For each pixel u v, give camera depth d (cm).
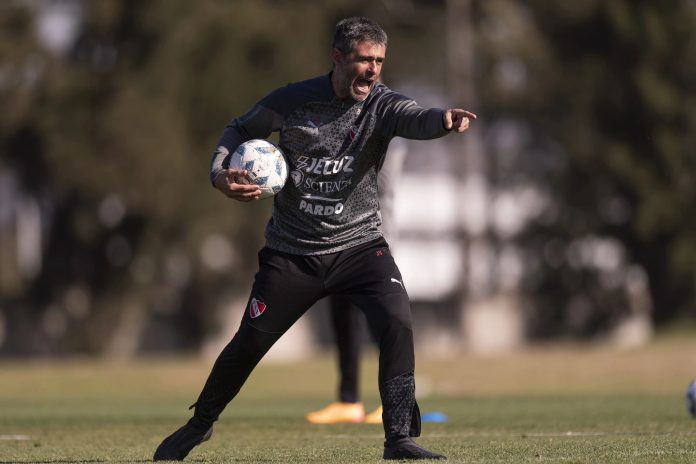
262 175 2289
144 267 14275
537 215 16088
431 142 17938
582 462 2331
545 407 5019
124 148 12756
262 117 2328
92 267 14438
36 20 13500
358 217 2375
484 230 16475
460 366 9031
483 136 16388
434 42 15725
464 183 15188
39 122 13250
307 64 13400
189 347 15838
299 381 8669
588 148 15038
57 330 15925
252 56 13400
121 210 14000
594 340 16825
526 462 2331
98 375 9019
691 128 14825
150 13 12950
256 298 2366
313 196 2341
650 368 8644
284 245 2369
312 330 18750
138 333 15588
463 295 15188
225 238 13925
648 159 14900
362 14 15000
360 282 2373
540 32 15812
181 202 13138
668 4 14712
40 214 14900
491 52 15525
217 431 3569
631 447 2716
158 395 7819
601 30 15162
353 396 3894
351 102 2314
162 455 2459
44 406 6044
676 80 14900
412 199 19962
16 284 15300
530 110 15650
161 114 12825
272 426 3750
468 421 3978
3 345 16162
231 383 2409
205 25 13062
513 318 17262
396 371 2344
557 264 16162
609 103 14925
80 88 13312
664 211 14575
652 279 15388
